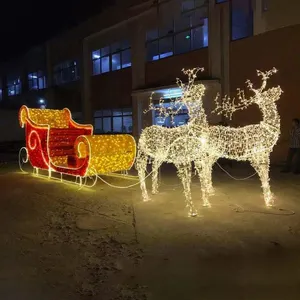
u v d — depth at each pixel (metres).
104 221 5.79
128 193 7.98
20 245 4.79
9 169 13.08
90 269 3.98
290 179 9.44
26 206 6.96
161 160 7.35
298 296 3.31
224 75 14.45
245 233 5.03
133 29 19.25
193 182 9.12
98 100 22.55
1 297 3.39
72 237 5.05
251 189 8.09
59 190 8.53
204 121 6.91
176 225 5.46
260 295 3.34
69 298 3.35
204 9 15.53
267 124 6.50
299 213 6.02
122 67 20.80
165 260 4.16
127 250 4.50
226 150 6.93
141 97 18.83
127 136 9.20
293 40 12.20
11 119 27.02
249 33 13.65
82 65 23.25
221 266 3.97
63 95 25.61
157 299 3.29
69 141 10.52
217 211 6.21
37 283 3.67
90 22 22.70
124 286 3.55
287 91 12.43
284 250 4.39
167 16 17.28
